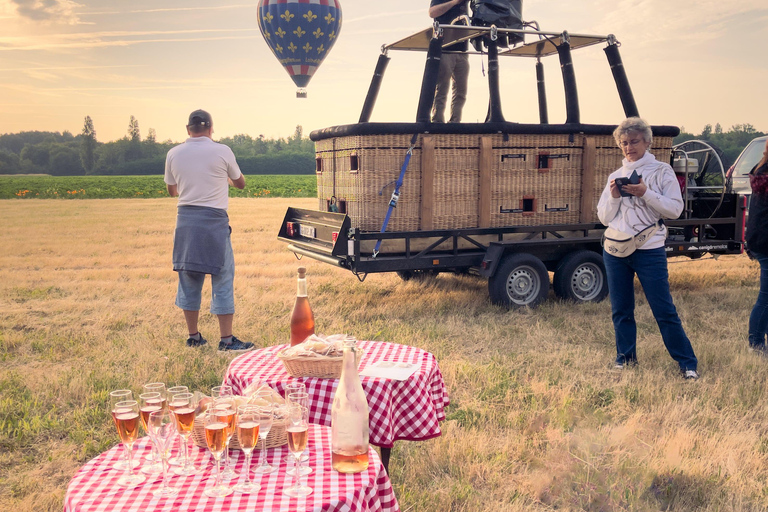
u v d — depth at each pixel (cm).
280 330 694
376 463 211
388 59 805
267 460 211
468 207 758
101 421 456
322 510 178
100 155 14262
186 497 183
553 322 717
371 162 707
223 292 612
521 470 378
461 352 614
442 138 732
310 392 279
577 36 781
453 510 335
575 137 800
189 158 587
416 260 733
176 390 212
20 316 788
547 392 493
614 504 335
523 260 769
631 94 802
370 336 656
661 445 398
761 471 370
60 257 1305
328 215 762
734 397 483
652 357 584
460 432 423
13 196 4609
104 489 188
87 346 645
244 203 3094
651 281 526
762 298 584
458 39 781
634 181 495
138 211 2614
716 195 899
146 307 838
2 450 416
